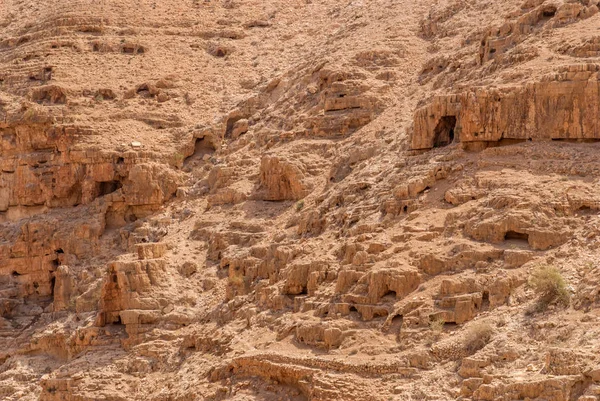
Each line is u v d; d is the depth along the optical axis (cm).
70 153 9744
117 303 8056
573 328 5412
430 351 5766
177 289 8075
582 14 7581
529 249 6091
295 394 6181
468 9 9550
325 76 9294
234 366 6612
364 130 8575
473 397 5309
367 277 6419
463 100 7038
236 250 8188
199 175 9588
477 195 6588
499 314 5781
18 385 8294
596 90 6662
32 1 12912
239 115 9925
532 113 6831
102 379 7594
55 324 8700
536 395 5056
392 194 7125
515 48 7638
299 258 7262
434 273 6231
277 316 6931
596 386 4953
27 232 9500
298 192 8375
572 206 6188
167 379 7319
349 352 6103
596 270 5709
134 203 9400
